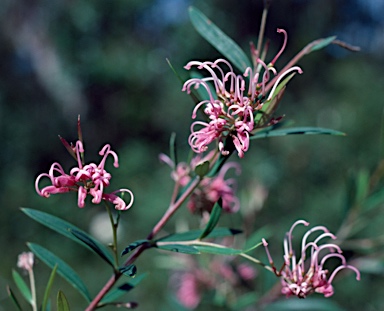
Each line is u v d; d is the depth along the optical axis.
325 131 1.77
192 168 2.02
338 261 2.86
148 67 9.89
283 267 1.71
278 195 6.94
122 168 8.57
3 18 10.34
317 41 1.84
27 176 9.12
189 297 3.04
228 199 2.22
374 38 10.98
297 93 9.21
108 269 6.77
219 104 1.60
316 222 6.67
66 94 10.16
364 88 8.41
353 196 2.82
